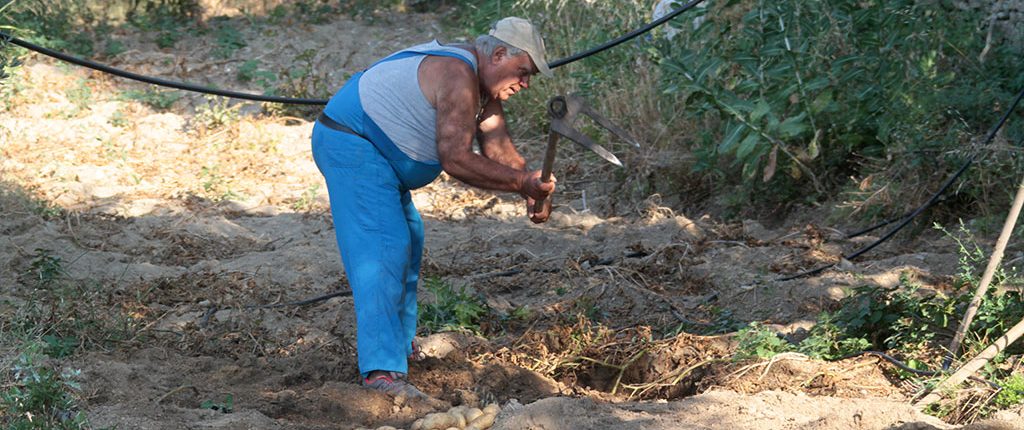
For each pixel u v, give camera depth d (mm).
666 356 4828
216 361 4758
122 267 6477
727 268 6352
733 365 4617
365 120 4195
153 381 4418
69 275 6164
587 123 9578
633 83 9625
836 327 4848
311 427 3971
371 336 4184
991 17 8508
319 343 5242
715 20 8125
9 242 6688
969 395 4211
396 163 4250
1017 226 6383
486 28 11938
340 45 13492
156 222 7629
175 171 9039
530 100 10391
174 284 6184
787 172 7855
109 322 5180
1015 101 6691
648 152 8641
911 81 7441
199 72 12500
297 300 6008
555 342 5098
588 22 11078
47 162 8906
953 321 4902
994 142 6504
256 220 7844
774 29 7504
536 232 7332
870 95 7418
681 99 8953
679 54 8203
